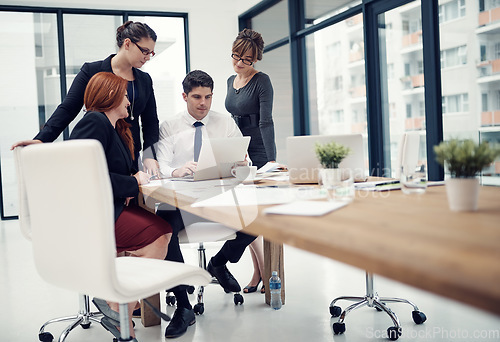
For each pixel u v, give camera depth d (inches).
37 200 66.2
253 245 130.6
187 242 108.3
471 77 163.2
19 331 111.2
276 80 291.0
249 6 297.3
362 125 226.8
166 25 307.4
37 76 281.9
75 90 130.5
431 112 180.5
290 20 267.9
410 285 34.0
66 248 64.1
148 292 65.2
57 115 128.3
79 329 112.0
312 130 266.8
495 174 155.6
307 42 263.4
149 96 138.3
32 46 280.5
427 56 180.5
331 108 249.1
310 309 118.3
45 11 280.4
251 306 122.9
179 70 310.3
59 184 62.4
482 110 159.8
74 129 93.5
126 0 285.1
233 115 153.1
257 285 136.3
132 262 75.6
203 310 119.6
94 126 93.0
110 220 60.8
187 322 107.9
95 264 61.2
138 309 120.3
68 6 279.6
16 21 277.3
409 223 49.8
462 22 164.9
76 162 59.8
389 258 36.4
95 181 59.1
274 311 118.1
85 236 61.5
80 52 288.7
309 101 267.6
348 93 234.7
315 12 253.6
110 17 293.7
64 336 102.9
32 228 68.6
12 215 278.8
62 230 63.9
